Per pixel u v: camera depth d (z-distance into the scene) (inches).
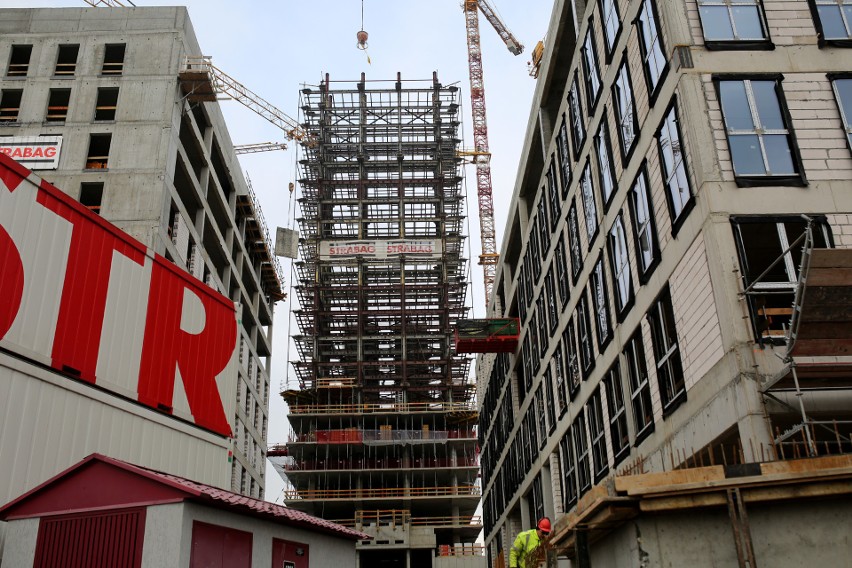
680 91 928.3
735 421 782.5
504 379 2551.7
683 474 417.4
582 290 1455.5
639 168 1093.8
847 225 851.4
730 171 874.8
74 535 700.7
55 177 2143.2
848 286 636.1
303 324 4195.4
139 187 2123.5
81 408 1057.5
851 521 412.2
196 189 2432.3
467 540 3804.1
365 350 4215.1
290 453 3708.2
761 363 773.3
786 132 895.1
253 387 3181.6
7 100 2329.0
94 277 1130.7
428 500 3543.3
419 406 3922.2
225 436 1440.7
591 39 1370.6
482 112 5831.7
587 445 1414.9
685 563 410.0
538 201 1916.8
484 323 2262.6
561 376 1674.5
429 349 4266.7
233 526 759.7
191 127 2401.6
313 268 4244.6
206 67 2379.4
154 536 677.9
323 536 952.3
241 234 3139.8
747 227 850.1
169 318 1310.3
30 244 1013.8
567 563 815.7
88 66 2330.2
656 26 1021.2
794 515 414.9
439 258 4234.7
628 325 1157.1
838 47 943.0
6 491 908.0
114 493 707.4
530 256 2057.1
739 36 949.8
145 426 1192.8
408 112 4628.4
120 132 2212.1
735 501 410.9
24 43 2367.1
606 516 426.3
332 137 4606.3
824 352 692.7
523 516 2207.2
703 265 868.6
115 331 1157.7
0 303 948.6
